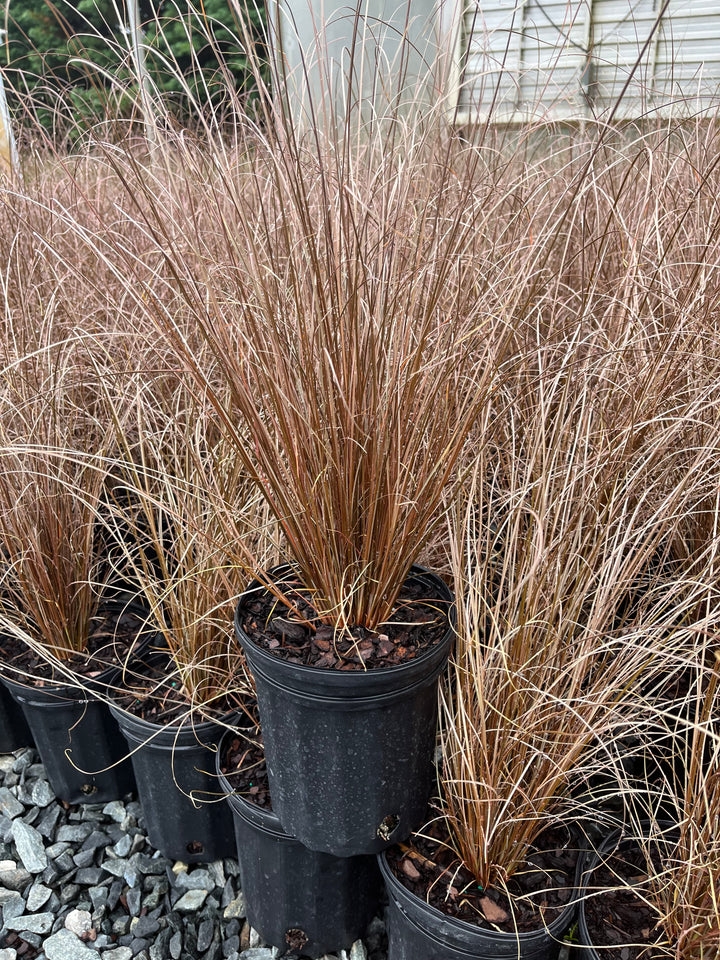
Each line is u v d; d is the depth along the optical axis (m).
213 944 1.64
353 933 1.59
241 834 1.54
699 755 1.29
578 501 1.52
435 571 1.81
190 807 1.70
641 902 1.32
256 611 1.47
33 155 3.03
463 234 1.39
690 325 1.67
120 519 2.27
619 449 1.51
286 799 1.39
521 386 1.82
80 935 1.67
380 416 1.28
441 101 1.61
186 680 1.70
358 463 1.30
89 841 1.86
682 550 1.84
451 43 1.58
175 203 1.72
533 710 1.25
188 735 1.63
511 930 1.22
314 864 1.47
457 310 1.37
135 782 1.98
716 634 1.32
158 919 1.70
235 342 1.45
